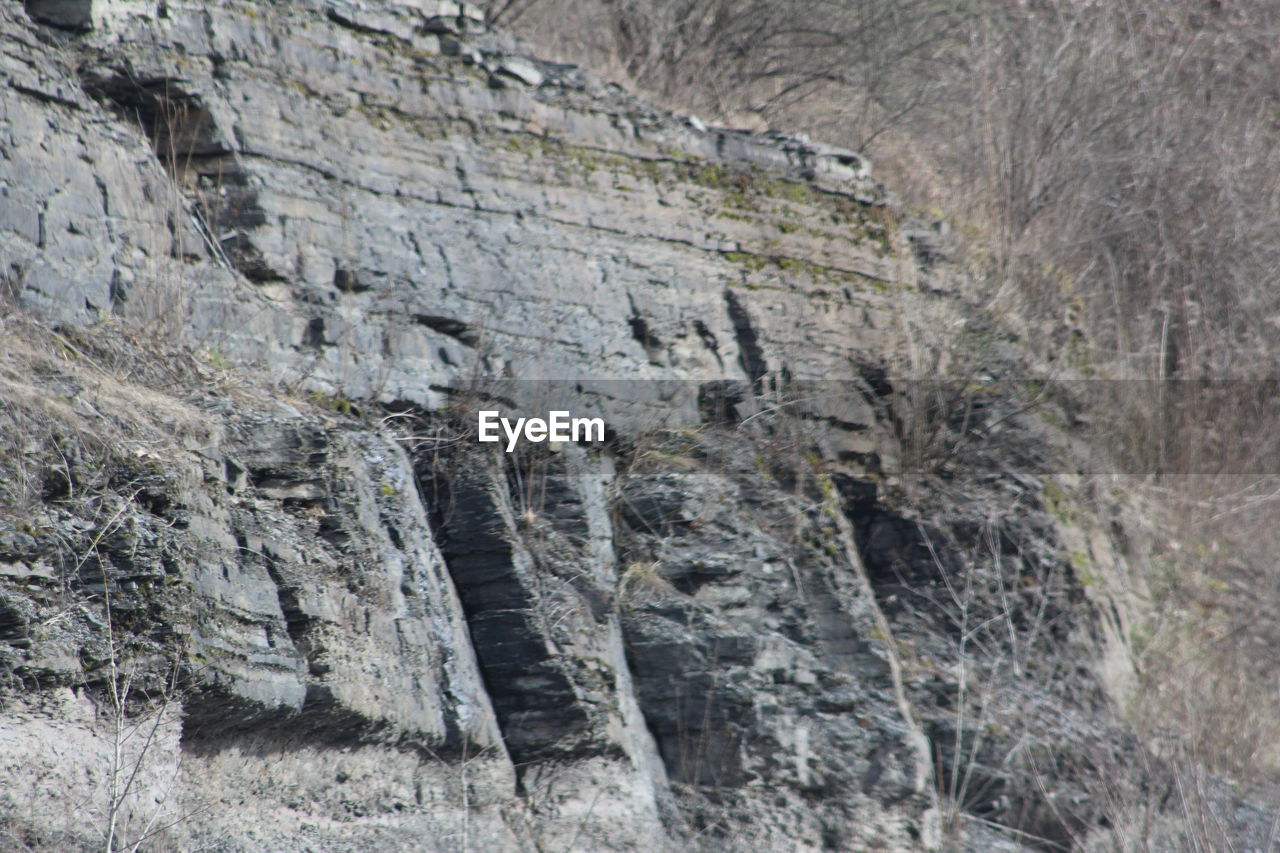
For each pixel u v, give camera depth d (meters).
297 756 3.50
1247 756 5.25
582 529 4.69
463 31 5.64
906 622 5.23
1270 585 6.31
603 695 4.30
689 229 5.69
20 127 4.02
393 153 5.08
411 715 3.78
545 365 5.00
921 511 5.49
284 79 4.89
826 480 5.40
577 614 4.44
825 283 5.89
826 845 4.41
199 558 3.24
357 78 5.12
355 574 3.80
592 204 5.49
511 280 5.10
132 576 3.04
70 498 3.04
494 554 4.39
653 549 4.84
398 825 3.69
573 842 4.01
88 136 4.28
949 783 4.77
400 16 5.40
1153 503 6.41
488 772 4.00
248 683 3.23
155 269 4.23
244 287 4.46
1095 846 4.64
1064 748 4.87
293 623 3.50
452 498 4.48
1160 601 5.94
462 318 4.91
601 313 5.26
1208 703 5.42
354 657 3.64
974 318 6.33
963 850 4.54
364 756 3.69
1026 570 5.39
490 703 4.15
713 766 4.46
